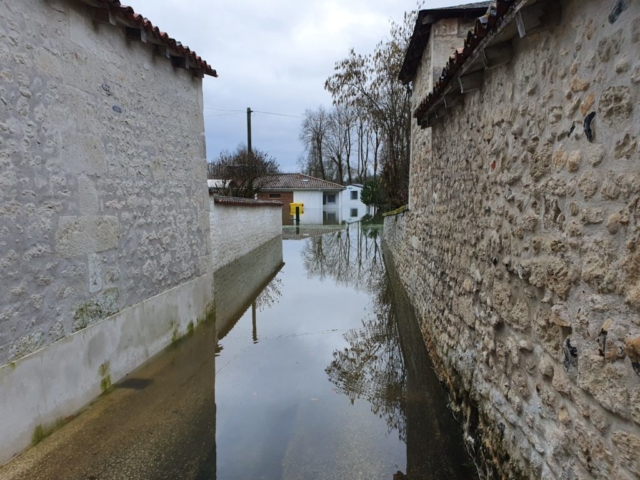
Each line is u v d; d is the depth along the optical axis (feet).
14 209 9.14
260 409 12.34
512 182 8.12
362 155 142.61
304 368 15.55
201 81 19.38
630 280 4.62
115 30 12.97
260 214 50.72
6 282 8.88
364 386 14.01
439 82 11.84
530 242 7.25
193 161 18.69
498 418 8.55
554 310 6.34
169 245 16.48
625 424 4.68
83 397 11.28
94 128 11.95
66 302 10.73
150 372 14.19
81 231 11.33
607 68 5.08
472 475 9.34
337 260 43.52
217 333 19.51
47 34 10.14
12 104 9.12
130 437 10.39
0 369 8.61
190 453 9.96
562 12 6.19
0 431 8.57
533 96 7.21
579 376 5.59
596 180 5.29
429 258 17.70
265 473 9.30
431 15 18.78
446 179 14.47
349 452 10.20
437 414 12.14
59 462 9.17
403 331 19.36
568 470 5.84
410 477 9.26
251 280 32.22
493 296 9.12
